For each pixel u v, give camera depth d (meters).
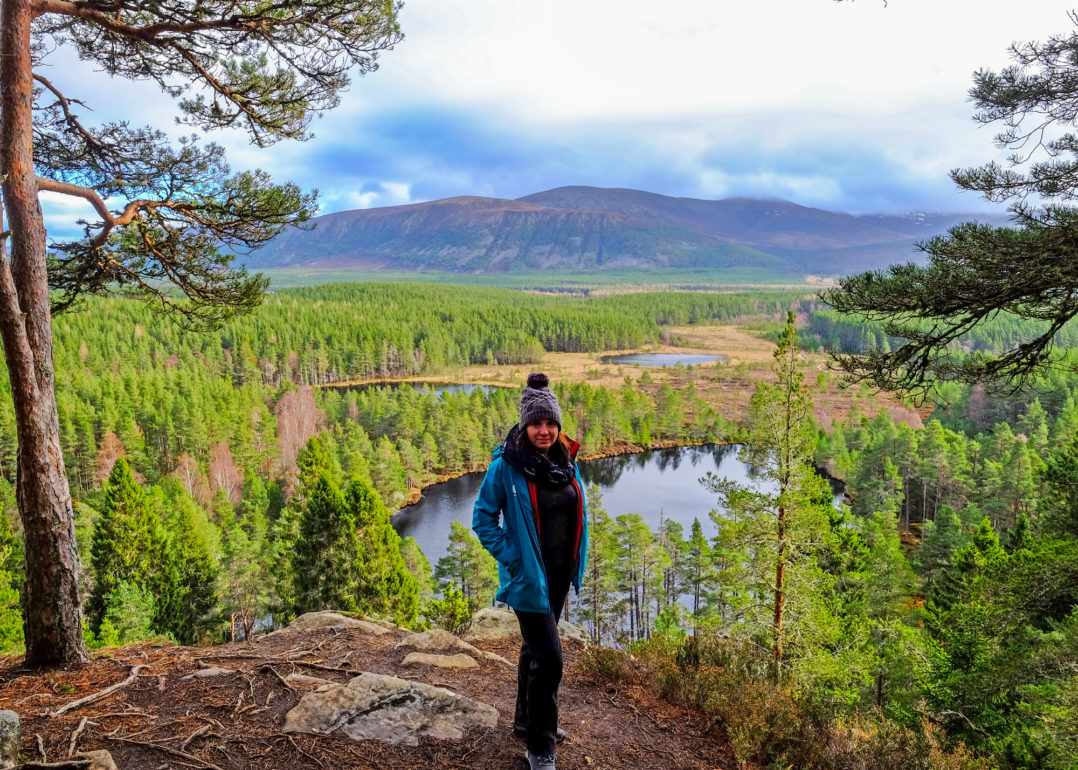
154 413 72.81
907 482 65.19
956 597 24.69
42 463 4.31
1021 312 6.23
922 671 15.72
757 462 14.81
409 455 74.56
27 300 4.37
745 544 14.95
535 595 3.09
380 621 6.14
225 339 143.62
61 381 82.94
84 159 6.64
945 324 6.55
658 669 4.77
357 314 196.00
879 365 7.04
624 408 105.50
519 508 3.13
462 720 3.79
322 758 3.28
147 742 3.29
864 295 6.67
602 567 40.91
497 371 160.75
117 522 25.19
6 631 18.52
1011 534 29.48
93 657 4.64
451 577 44.25
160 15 5.53
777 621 14.36
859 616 24.52
